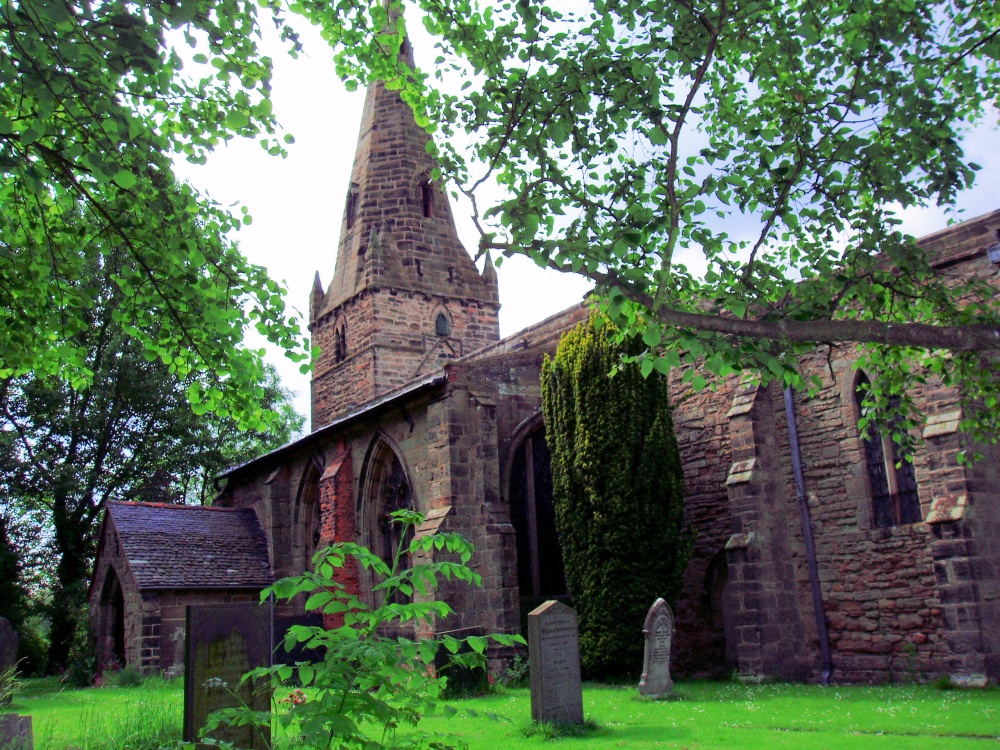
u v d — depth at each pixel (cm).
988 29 798
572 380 1842
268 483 2847
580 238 676
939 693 1291
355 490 2434
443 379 2025
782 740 991
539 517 2116
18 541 3591
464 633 1756
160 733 1078
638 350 1775
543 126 753
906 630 1505
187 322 935
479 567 1930
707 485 1908
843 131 792
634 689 1581
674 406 1856
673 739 1045
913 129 762
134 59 644
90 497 3591
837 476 1647
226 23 767
